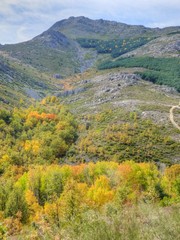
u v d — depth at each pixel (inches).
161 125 6392.7
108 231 482.6
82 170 4025.6
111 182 3425.2
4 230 737.0
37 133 7126.0
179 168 3671.3
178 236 506.9
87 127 7357.3
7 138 6820.9
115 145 5856.3
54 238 610.5
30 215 2945.4
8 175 4970.5
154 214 582.9
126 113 7288.4
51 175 3727.9
